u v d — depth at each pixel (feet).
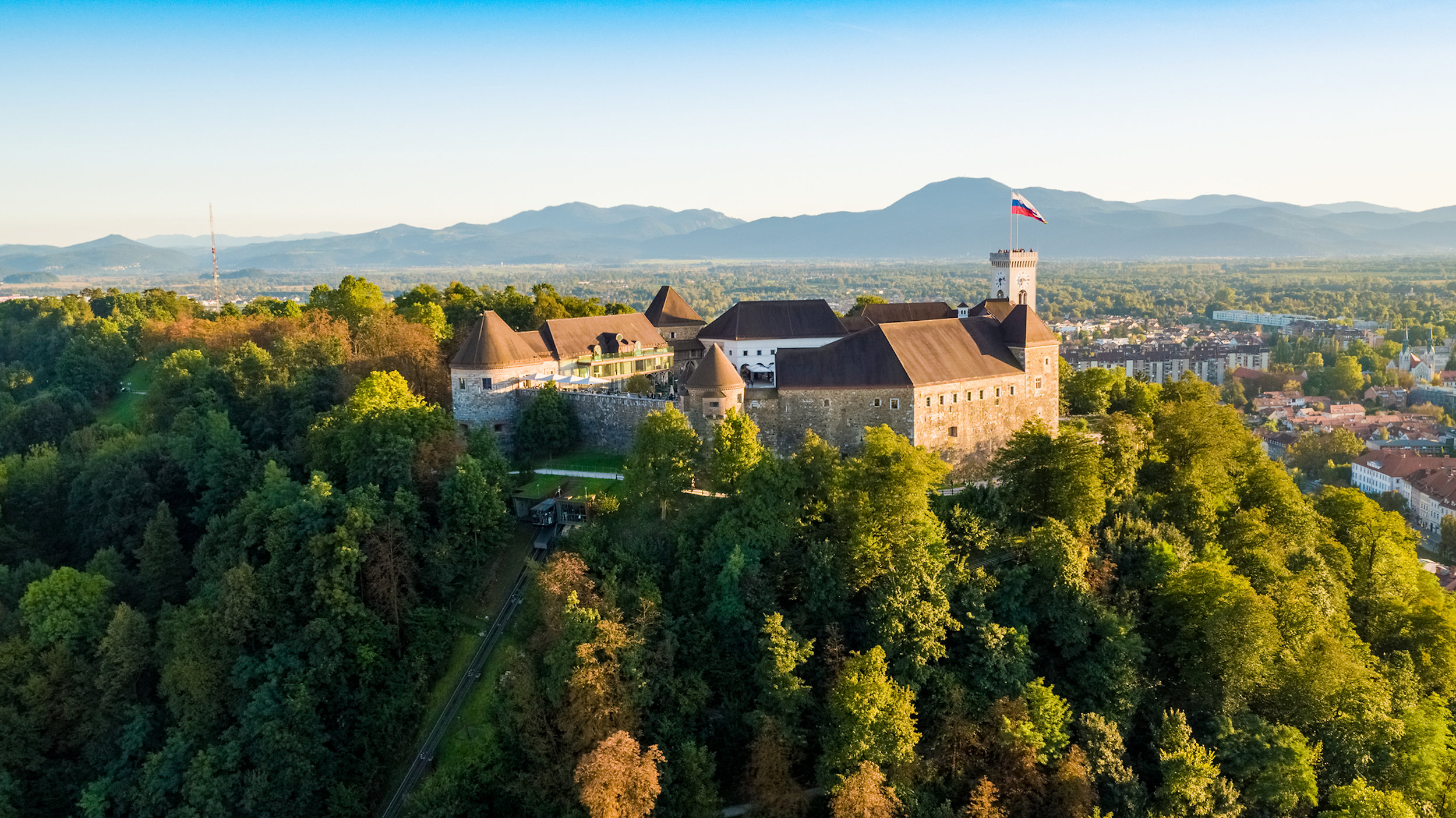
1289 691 333.21
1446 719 343.46
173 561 391.45
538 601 329.93
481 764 303.68
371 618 334.65
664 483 364.17
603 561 341.00
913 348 440.04
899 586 322.55
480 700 325.21
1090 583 342.44
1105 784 292.81
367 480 382.22
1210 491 405.80
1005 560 355.56
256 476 427.74
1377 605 396.16
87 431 519.60
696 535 354.95
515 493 399.44
